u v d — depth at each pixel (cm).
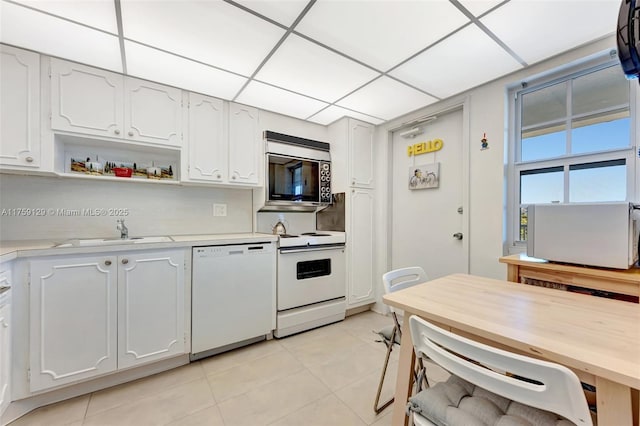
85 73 189
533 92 210
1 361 137
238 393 171
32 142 173
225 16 145
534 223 160
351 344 238
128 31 155
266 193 267
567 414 65
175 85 221
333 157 316
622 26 98
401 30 157
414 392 105
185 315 201
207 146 239
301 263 264
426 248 283
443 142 269
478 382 77
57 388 159
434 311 103
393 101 256
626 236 131
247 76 207
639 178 165
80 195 212
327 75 207
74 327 163
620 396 67
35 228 197
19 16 142
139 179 216
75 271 163
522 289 133
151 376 190
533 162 208
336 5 138
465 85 225
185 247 202
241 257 226
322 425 145
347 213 298
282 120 291
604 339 80
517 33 161
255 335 233
